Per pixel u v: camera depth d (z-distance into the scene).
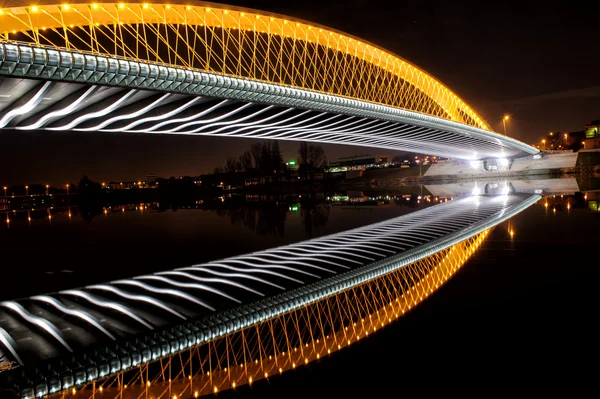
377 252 18.02
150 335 9.28
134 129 37.59
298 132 53.28
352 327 9.27
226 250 20.25
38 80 22.14
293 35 53.47
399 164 180.25
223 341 8.90
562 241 17.89
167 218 39.59
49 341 9.06
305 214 38.00
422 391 6.38
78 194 123.62
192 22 41.28
